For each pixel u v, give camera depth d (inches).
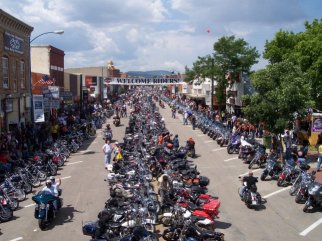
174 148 1075.9
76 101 2400.3
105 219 501.4
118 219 506.0
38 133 1232.8
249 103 1056.8
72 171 948.0
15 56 1331.2
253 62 2103.8
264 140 1211.2
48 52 1927.9
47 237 544.1
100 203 693.9
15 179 755.4
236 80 2122.3
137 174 686.5
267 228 578.6
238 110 2095.2
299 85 972.6
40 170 853.2
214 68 2127.2
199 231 480.1
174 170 812.6
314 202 655.8
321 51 1112.8
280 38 1454.2
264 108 972.6
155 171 852.0
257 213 645.9
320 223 599.8
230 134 1320.1
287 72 995.9
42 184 829.8
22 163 855.1
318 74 1117.1
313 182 671.8
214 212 557.9
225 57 2111.2
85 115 1904.5
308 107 992.9
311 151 1164.5
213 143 1392.7
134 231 466.3
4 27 1233.4
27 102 1462.8
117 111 2075.5
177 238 497.4
